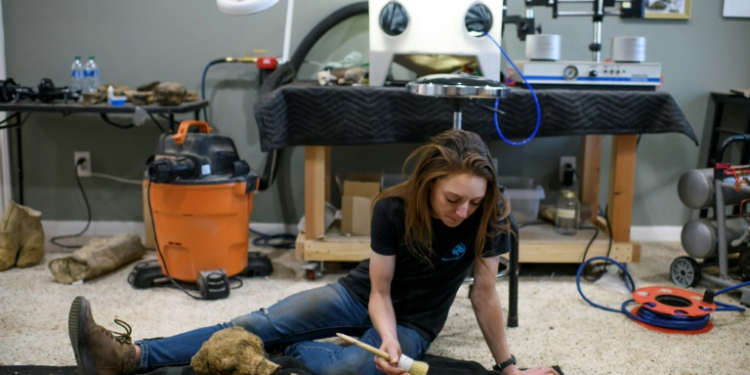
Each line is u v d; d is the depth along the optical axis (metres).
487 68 2.51
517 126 2.51
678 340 2.16
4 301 2.37
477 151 1.50
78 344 1.60
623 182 2.68
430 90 1.98
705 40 3.13
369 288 1.82
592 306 2.44
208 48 3.11
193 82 3.14
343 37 3.12
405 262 1.70
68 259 2.61
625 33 3.12
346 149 3.21
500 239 1.67
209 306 2.39
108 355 1.66
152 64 3.12
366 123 2.46
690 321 2.22
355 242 2.65
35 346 2.02
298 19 3.09
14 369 1.83
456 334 2.20
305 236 2.69
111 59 3.11
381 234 1.66
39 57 3.10
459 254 1.67
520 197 2.91
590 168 3.02
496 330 1.72
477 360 2.02
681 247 3.20
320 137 2.48
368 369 1.67
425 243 1.62
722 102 3.12
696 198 2.66
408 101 2.46
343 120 2.46
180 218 2.46
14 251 2.72
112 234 3.28
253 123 3.18
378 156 3.22
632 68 2.58
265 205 3.28
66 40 3.08
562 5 3.10
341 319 1.83
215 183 2.44
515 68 2.48
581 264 2.63
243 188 2.51
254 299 2.46
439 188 1.50
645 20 3.10
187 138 2.48
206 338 1.77
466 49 2.49
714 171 2.59
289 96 2.44
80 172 3.21
